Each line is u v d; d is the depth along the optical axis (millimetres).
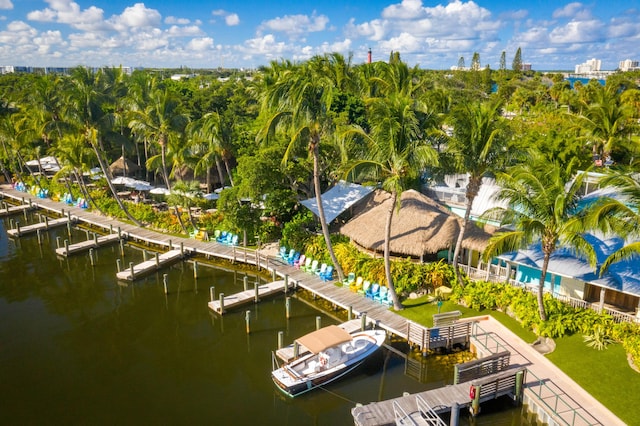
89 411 22156
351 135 30078
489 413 21047
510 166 28547
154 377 25062
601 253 26812
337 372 23828
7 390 23766
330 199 42219
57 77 62219
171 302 34188
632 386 20938
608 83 122625
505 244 25438
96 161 64500
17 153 64500
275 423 21484
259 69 59938
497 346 23672
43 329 30312
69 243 46375
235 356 27141
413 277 31031
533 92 117125
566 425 18578
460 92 113750
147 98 54000
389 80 63500
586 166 41438
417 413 20094
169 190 48344
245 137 49312
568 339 24953
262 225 42969
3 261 42094
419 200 36500
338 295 31688
